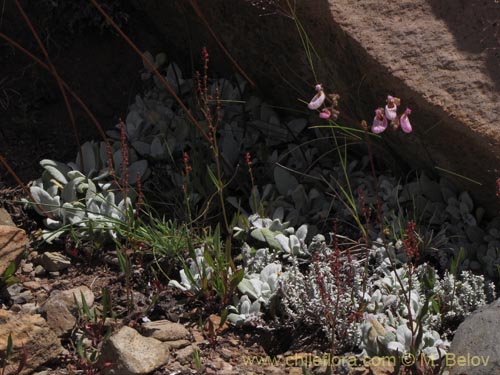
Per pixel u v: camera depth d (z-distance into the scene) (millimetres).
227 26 1317
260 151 1325
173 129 1365
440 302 1130
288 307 1135
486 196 1197
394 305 1130
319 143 1332
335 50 1217
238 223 1249
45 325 1087
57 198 1249
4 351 1057
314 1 1206
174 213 1269
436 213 1229
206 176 1282
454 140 1166
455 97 1158
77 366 1085
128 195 1272
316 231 1240
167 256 1209
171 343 1107
